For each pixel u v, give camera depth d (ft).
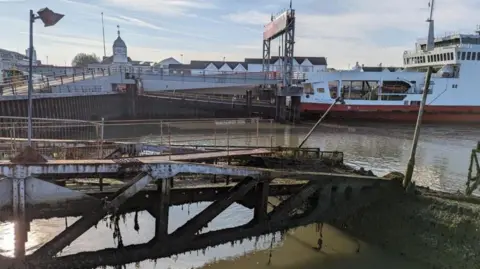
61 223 42.93
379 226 42.06
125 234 40.73
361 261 38.65
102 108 152.87
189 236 34.37
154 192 33.99
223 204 35.70
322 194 40.93
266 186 37.68
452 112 183.11
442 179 76.23
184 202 36.35
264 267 36.83
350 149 108.47
